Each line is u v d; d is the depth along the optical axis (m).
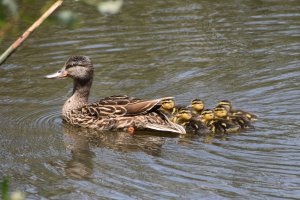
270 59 17.72
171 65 17.38
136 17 20.81
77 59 14.33
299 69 17.02
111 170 11.34
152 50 18.33
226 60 17.69
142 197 10.12
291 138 12.59
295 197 10.02
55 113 14.73
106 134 13.44
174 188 10.45
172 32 19.58
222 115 13.22
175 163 11.53
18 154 12.23
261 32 19.64
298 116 13.91
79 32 19.61
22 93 15.78
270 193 10.17
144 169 11.32
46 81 16.56
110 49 18.33
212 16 20.89
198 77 16.64
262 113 14.18
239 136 12.75
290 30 19.77
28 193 10.45
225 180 10.70
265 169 11.12
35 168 11.52
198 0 22.50
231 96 15.40
